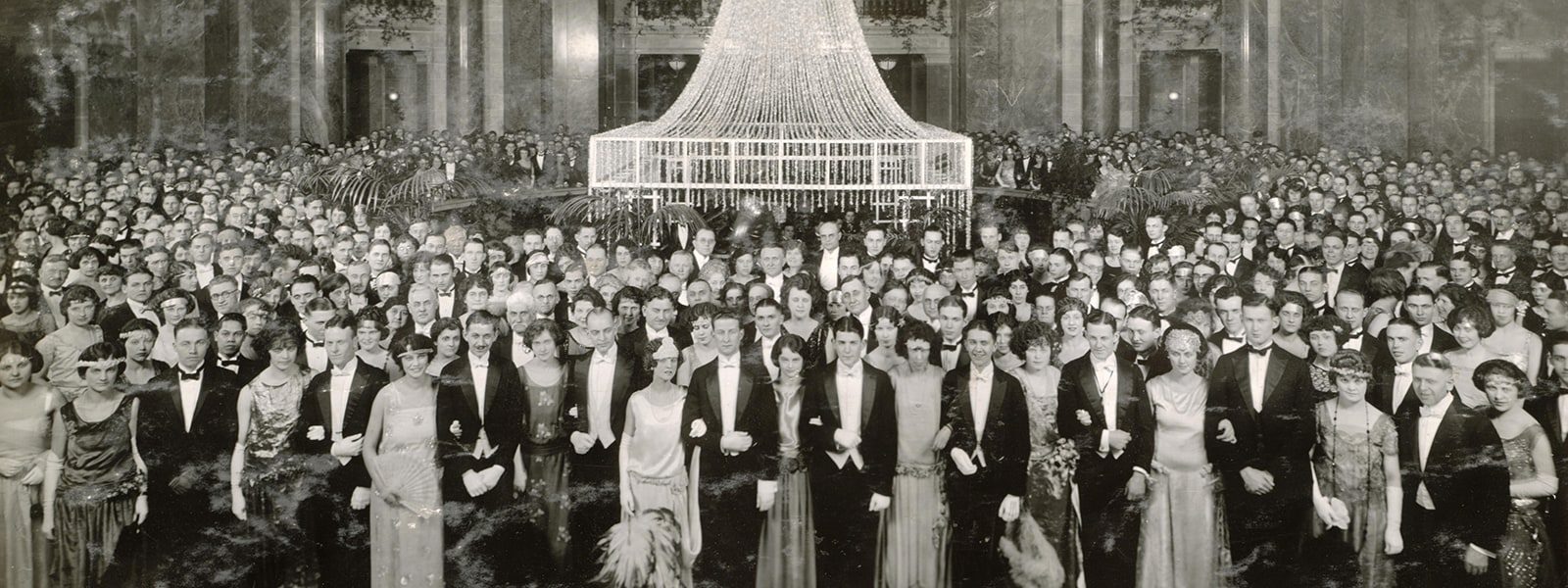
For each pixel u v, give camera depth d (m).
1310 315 6.47
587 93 23.22
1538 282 7.59
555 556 5.88
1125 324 6.58
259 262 8.44
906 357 6.01
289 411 5.86
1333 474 5.75
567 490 5.94
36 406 5.91
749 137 11.86
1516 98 19.77
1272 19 20.72
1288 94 20.67
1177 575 5.71
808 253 9.68
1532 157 19.45
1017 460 5.81
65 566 5.77
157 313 6.89
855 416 5.82
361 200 14.52
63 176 16.88
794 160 11.88
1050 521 5.80
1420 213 12.06
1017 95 21.77
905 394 5.89
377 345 6.10
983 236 9.66
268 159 17.86
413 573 5.75
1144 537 5.74
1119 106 22.08
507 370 5.90
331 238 9.85
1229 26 21.33
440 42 22.88
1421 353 6.47
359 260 9.04
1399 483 5.70
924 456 5.85
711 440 5.87
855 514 5.84
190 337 5.85
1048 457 5.85
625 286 6.91
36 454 5.82
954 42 24.17
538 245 9.12
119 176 16.19
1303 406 5.78
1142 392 5.81
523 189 15.10
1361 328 7.23
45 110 19.25
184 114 20.36
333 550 5.84
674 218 11.76
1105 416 5.79
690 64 25.03
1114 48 22.00
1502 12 19.77
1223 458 5.75
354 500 5.84
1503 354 6.59
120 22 19.94
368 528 5.85
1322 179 14.62
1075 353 6.26
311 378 5.97
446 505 5.81
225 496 5.84
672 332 6.72
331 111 21.80
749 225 11.96
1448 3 19.97
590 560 5.91
